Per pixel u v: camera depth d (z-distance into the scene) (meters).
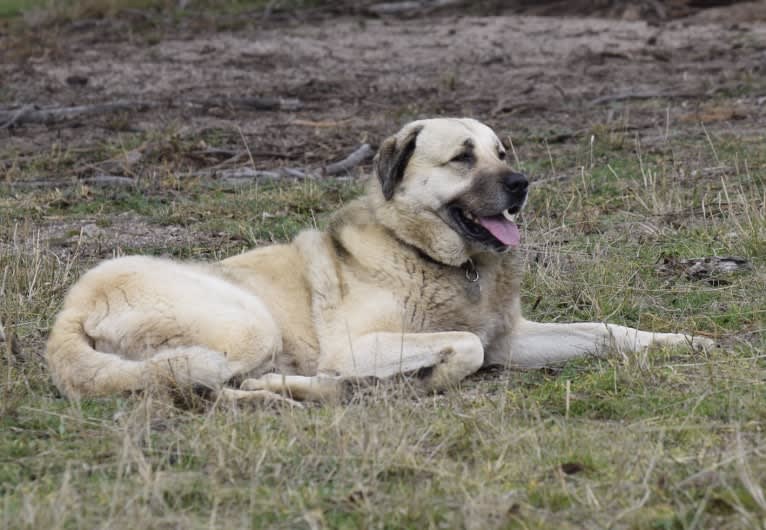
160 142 20.62
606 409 9.48
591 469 8.22
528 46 29.78
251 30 32.84
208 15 34.47
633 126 21.50
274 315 10.72
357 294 10.79
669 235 14.85
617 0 33.84
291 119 23.56
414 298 10.82
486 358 11.58
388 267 10.83
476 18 33.38
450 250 10.88
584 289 12.82
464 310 10.98
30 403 9.77
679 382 9.97
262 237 15.73
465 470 8.11
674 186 16.81
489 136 11.29
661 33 30.64
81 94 26.20
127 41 31.73
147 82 27.20
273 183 18.45
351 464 8.23
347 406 9.47
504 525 7.38
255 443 8.59
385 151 11.09
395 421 8.91
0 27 34.12
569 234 15.27
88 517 7.49
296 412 9.33
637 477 8.00
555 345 11.38
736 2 33.69
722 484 7.76
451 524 7.38
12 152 20.91
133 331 10.11
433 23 33.06
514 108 23.69
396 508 7.59
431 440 8.80
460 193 10.87
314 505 7.69
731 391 9.48
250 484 7.98
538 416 8.97
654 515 7.49
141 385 9.65
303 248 11.16
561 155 19.78
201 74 27.89
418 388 10.43
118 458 8.33
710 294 12.62
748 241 14.05
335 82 26.95
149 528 7.34
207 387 9.74
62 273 13.78
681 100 23.86
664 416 9.20
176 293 10.22
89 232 16.16
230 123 23.19
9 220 16.72
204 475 8.22
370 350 10.43
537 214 16.17
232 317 10.17
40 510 7.45
